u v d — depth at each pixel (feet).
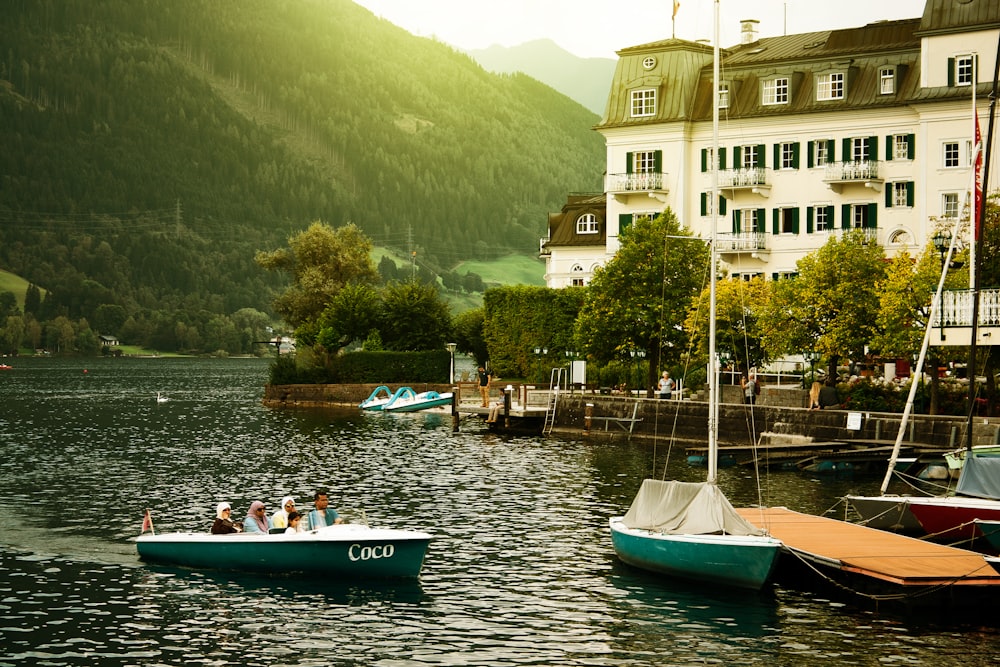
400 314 363.56
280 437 231.50
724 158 300.40
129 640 83.30
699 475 165.78
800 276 218.59
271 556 101.96
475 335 368.89
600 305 236.22
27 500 144.05
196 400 380.78
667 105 306.76
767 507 132.16
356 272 430.61
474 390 306.76
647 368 261.03
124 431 248.32
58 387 483.10
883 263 206.69
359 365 350.43
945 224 194.59
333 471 172.55
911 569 91.86
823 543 102.22
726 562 96.22
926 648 81.41
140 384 520.42
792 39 313.53
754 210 297.33
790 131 291.99
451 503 140.87
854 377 215.51
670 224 234.99
